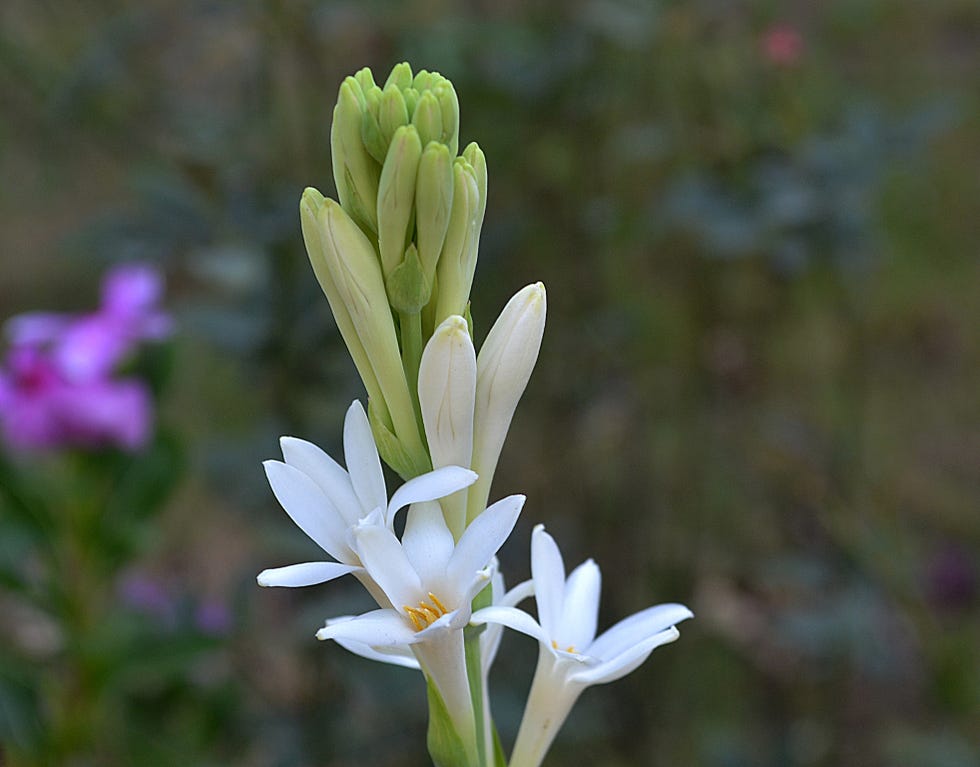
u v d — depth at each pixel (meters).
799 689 0.87
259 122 0.74
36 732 0.59
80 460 0.60
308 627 0.67
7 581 0.59
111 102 0.79
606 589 0.92
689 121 0.78
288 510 0.37
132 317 0.61
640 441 0.92
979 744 0.85
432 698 0.37
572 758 0.87
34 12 0.82
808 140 0.72
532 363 0.38
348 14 0.72
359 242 0.37
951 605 0.87
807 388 0.95
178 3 0.76
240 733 0.73
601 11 0.75
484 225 0.81
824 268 0.79
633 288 0.92
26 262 1.23
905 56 1.08
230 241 0.69
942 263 1.18
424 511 0.37
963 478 1.07
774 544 0.91
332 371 0.70
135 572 0.92
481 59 0.81
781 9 0.87
